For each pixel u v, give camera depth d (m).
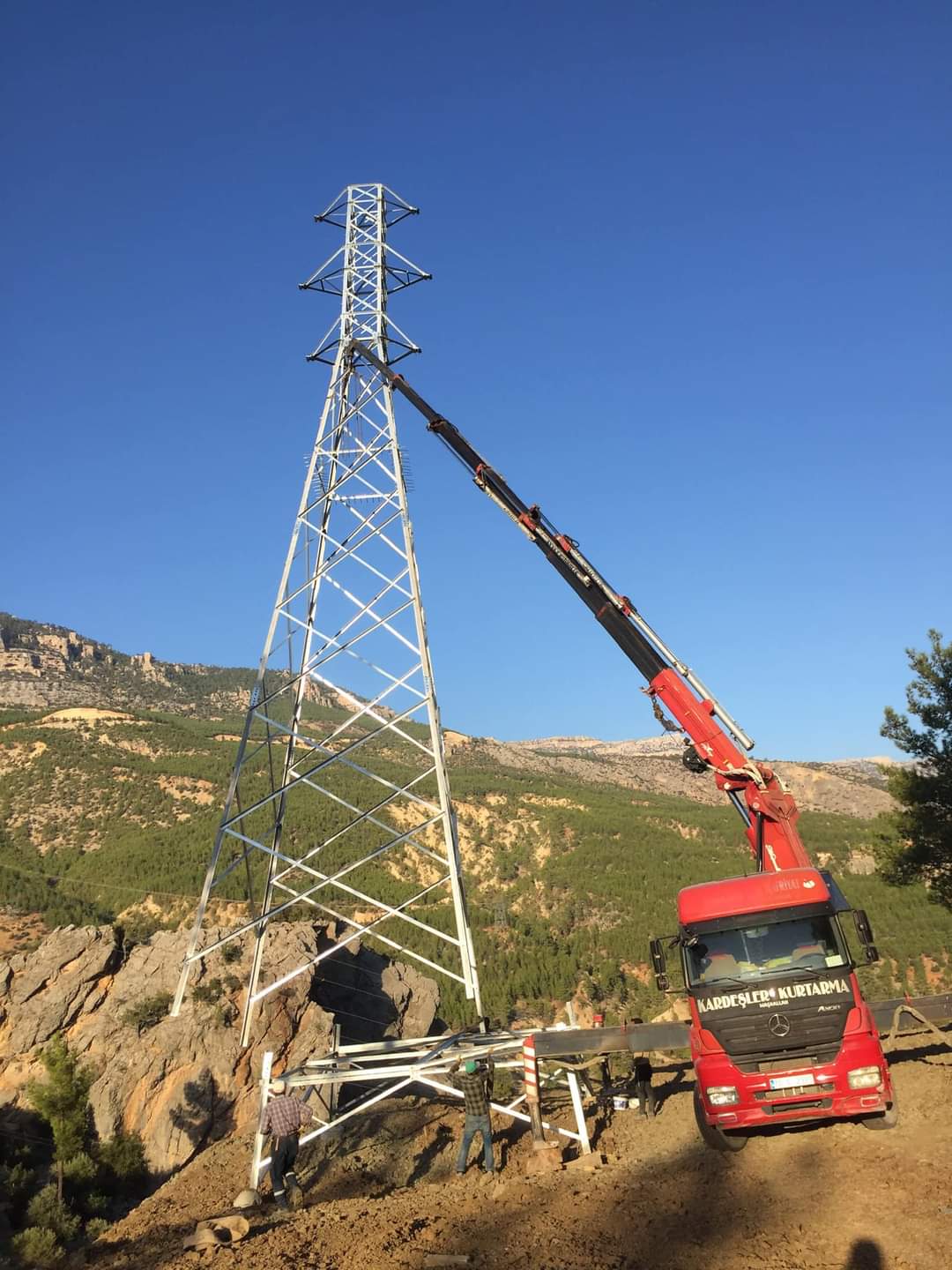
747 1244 10.80
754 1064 14.13
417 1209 14.97
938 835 34.56
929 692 35.53
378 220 35.31
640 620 21.44
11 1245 23.28
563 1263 11.14
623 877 161.00
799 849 18.70
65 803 163.38
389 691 29.92
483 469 24.30
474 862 173.00
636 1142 17.62
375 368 31.61
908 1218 10.66
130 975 45.72
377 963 56.56
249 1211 17.58
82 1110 34.72
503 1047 19.28
